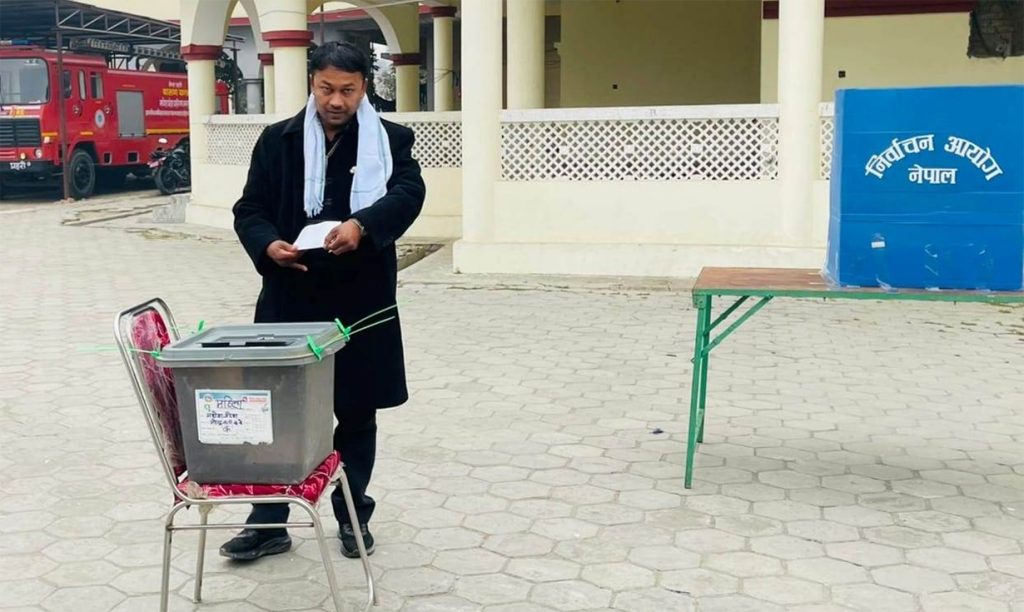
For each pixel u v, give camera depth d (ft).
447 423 17.30
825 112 30.40
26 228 50.01
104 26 66.54
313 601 10.84
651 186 31.94
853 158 12.46
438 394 19.15
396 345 11.56
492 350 22.79
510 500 13.71
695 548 12.08
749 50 50.31
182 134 75.15
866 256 12.58
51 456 15.69
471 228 33.50
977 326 25.35
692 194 31.65
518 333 24.59
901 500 13.58
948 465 14.99
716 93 50.96
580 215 32.68
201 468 9.53
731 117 30.96
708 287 13.12
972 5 38.58
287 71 43.73
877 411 17.87
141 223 52.39
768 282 13.47
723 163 31.48
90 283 32.86
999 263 12.14
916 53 39.29
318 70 10.59
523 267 33.04
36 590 11.16
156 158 69.41
